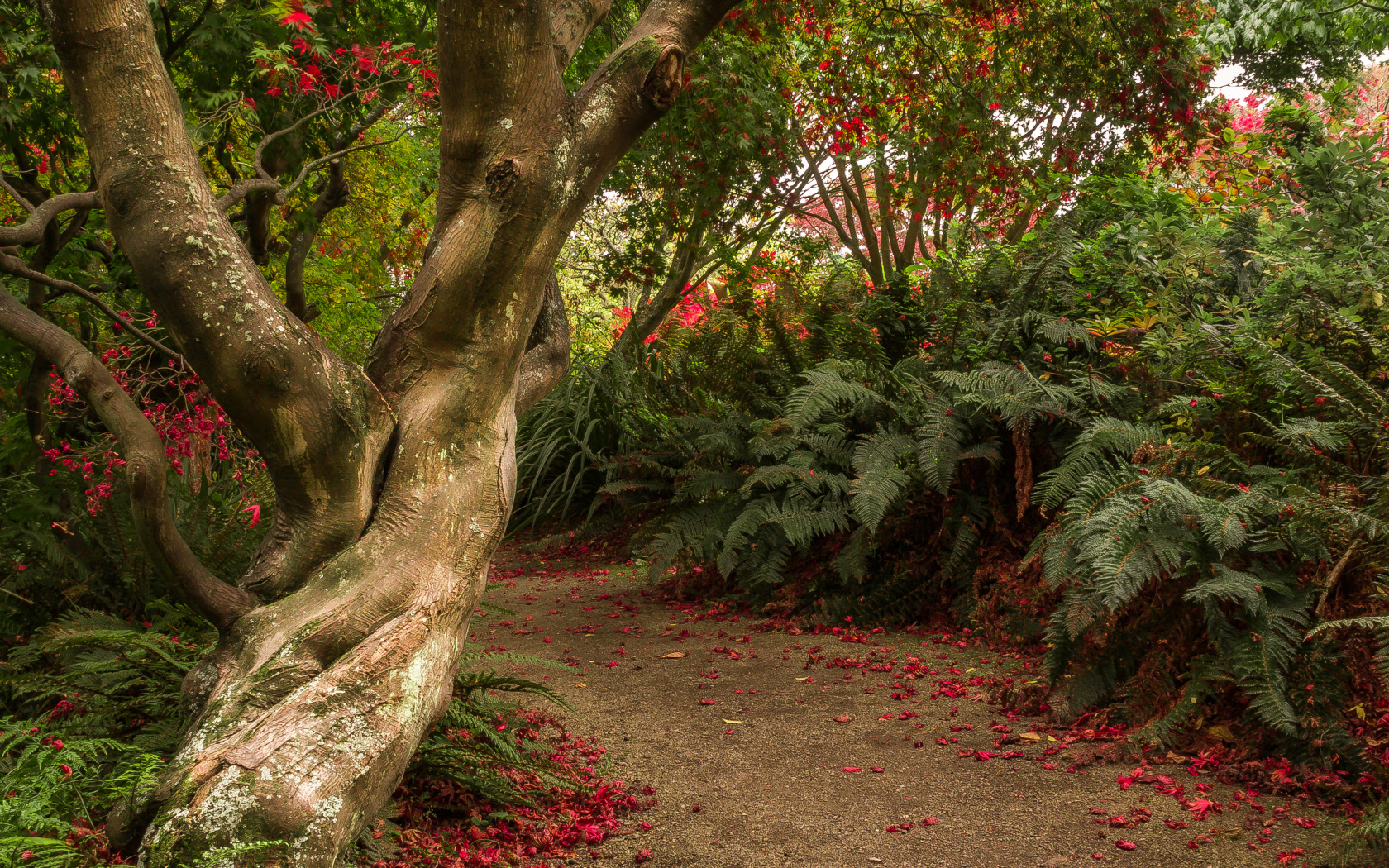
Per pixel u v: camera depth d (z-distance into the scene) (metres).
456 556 2.21
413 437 2.27
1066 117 7.99
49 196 4.55
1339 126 5.50
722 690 3.76
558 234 2.31
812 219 13.89
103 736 2.46
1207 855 2.17
